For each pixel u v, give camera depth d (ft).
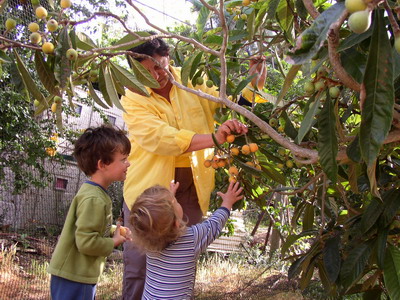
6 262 16.85
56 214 24.53
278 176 7.61
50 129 22.29
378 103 2.86
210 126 7.43
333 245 6.05
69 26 4.52
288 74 4.52
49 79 4.42
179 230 5.67
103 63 5.19
